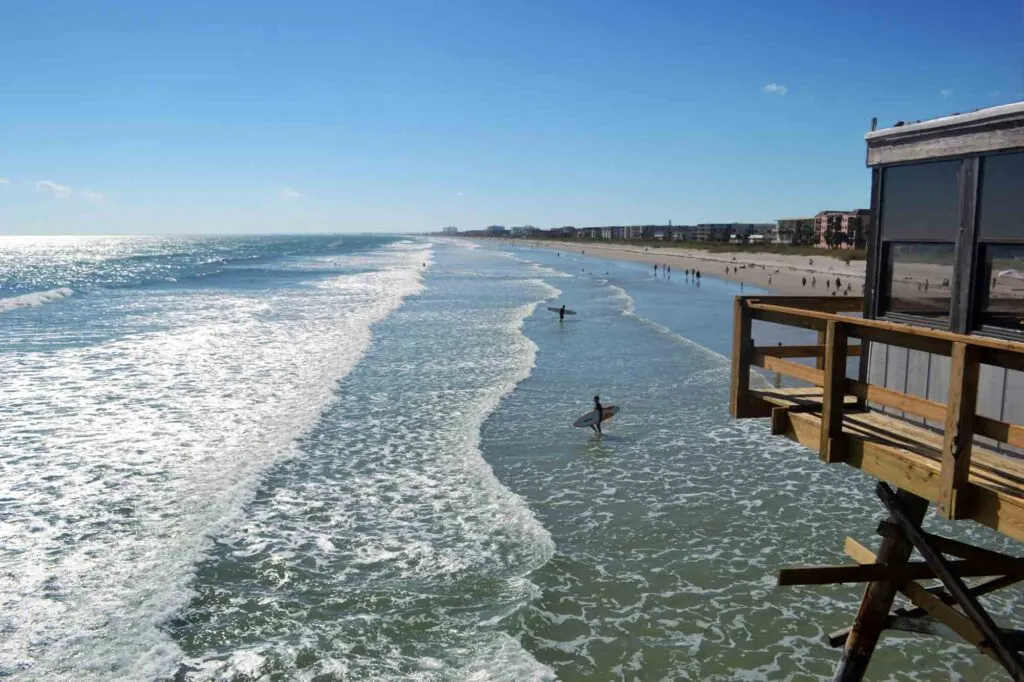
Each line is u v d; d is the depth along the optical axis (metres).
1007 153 4.88
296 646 8.75
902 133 5.77
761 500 13.35
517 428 17.73
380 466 14.91
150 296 49.28
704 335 32.94
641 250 158.75
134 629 8.92
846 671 6.12
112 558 10.69
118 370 23.45
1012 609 9.75
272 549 11.16
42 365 24.11
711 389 21.69
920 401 4.54
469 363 25.36
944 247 5.52
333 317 37.47
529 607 9.67
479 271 85.44
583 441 16.75
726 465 15.20
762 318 6.24
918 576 5.68
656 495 13.59
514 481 14.32
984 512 4.17
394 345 29.09
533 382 22.59
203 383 21.72
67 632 8.80
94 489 13.27
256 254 139.25
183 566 10.49
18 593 9.64
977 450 5.34
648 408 19.56
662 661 8.65
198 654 8.53
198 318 36.72
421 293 53.88
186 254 141.25
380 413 18.78
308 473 14.44
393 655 8.62
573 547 11.45
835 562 11.01
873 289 6.25
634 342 30.44
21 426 17.08
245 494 13.20
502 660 8.51
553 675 8.27
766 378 22.11
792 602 9.98
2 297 50.19
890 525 5.65
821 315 5.32
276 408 19.02
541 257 133.88
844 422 5.83
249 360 25.39
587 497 13.50
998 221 5.00
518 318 38.19
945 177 5.46
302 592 9.96
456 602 9.82
